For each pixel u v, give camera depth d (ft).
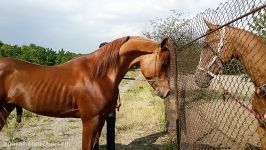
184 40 18.42
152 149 21.97
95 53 14.73
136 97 47.62
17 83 14.40
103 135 26.43
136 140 24.53
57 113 14.58
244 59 11.55
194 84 16.67
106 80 14.33
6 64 14.52
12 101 14.56
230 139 15.70
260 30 10.80
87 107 14.16
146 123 29.71
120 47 14.55
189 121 17.97
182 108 19.83
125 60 14.62
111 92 14.42
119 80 14.76
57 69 14.79
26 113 34.63
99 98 14.14
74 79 14.35
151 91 52.11
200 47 14.40
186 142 18.81
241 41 11.54
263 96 11.35
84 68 14.52
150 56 14.51
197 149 16.60
